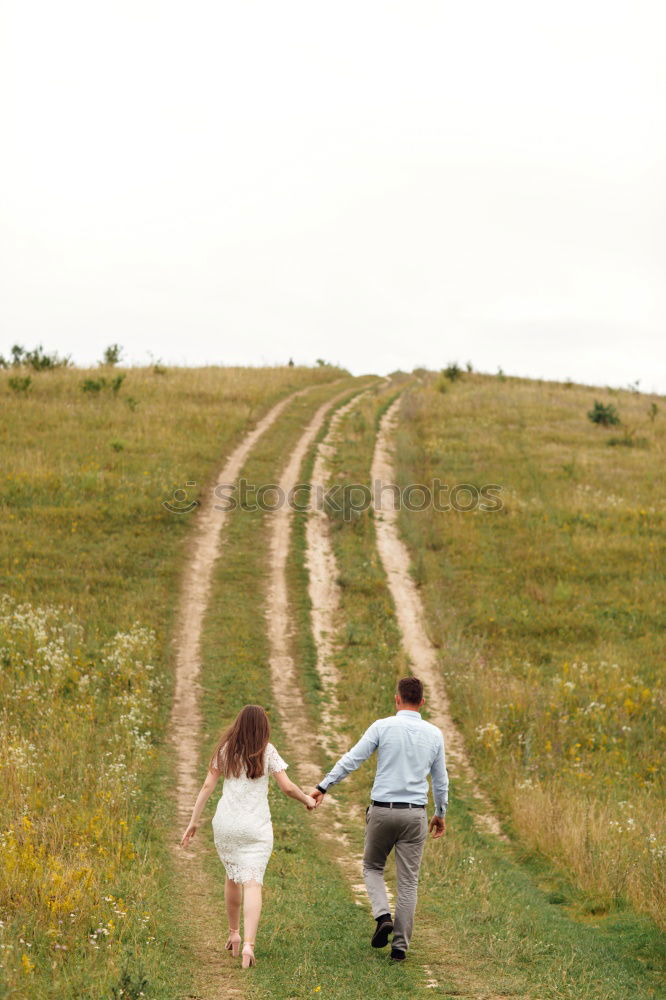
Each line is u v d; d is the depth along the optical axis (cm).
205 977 534
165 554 1980
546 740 1244
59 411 2966
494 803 1080
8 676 1284
